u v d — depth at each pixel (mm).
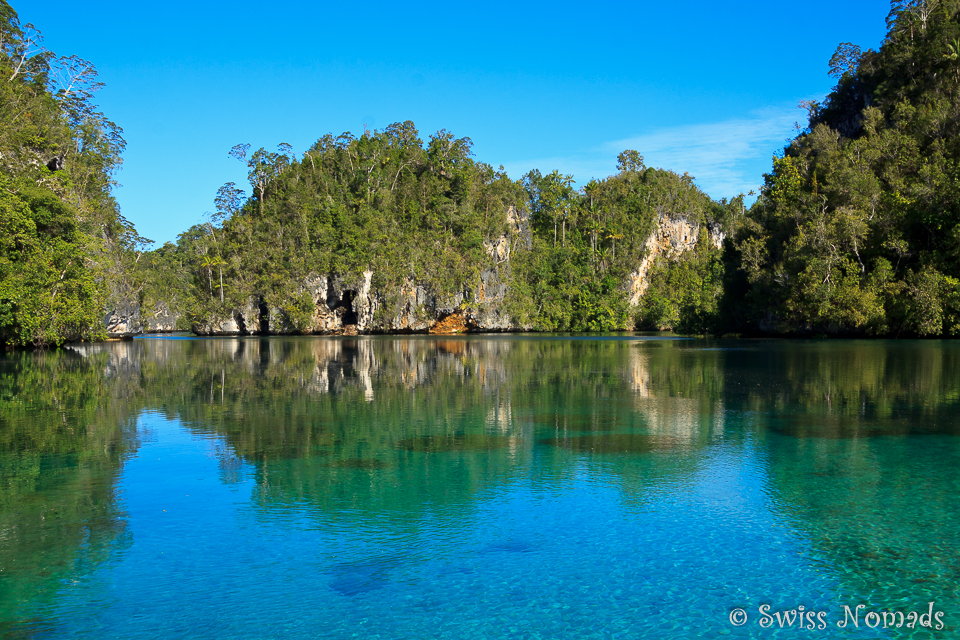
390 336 91062
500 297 110688
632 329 123625
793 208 65188
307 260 97750
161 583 7113
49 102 64312
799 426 15453
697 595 6871
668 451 13039
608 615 6453
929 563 7570
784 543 8180
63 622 6293
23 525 8844
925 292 52438
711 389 22297
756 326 71188
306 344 63000
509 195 122562
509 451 13172
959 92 61562
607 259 129250
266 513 9367
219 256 99062
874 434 14453
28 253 47281
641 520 9023
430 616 6434
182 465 12055
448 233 109625
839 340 54562
